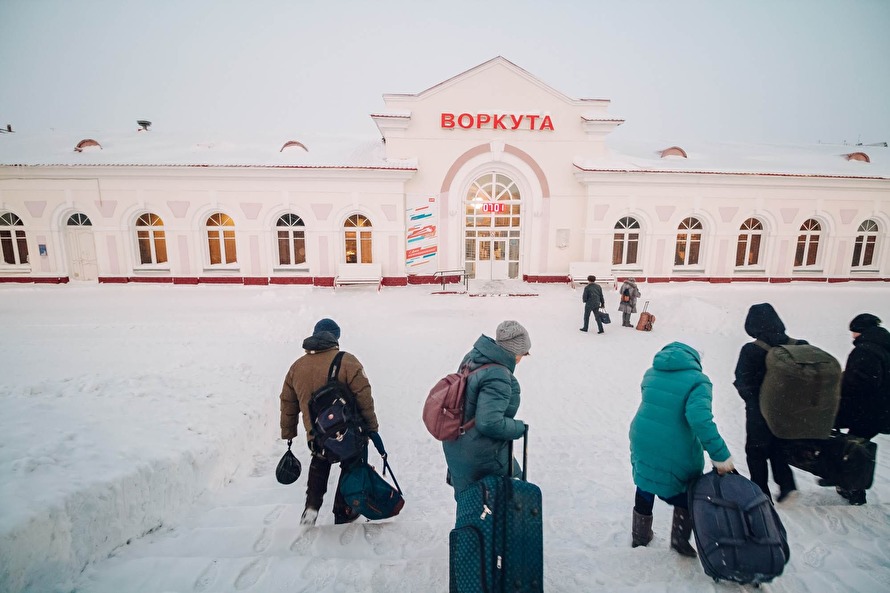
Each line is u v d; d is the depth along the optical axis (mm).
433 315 12852
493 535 2164
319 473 3152
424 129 18266
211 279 17859
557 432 5562
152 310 12930
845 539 2885
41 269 17562
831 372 3092
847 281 19578
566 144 18531
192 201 17375
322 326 3256
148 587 2395
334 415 2975
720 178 18234
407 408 6332
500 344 2582
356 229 18109
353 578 2484
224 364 6418
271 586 2412
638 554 2777
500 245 19281
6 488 2510
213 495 3861
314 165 17219
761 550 2352
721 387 7254
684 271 19141
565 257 19016
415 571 2557
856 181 18578
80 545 2574
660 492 2732
